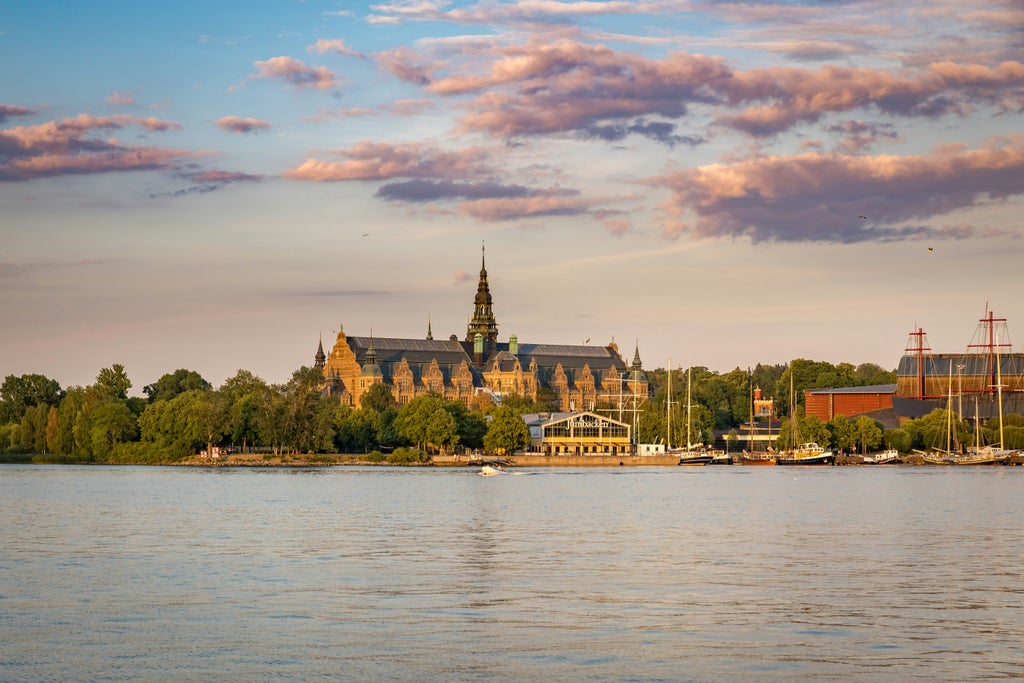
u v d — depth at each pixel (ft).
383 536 404.36
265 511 509.76
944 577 309.42
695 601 273.13
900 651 225.76
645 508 534.78
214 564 331.36
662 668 214.28
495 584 296.30
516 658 220.84
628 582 299.79
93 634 238.89
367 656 222.07
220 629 243.19
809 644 231.09
